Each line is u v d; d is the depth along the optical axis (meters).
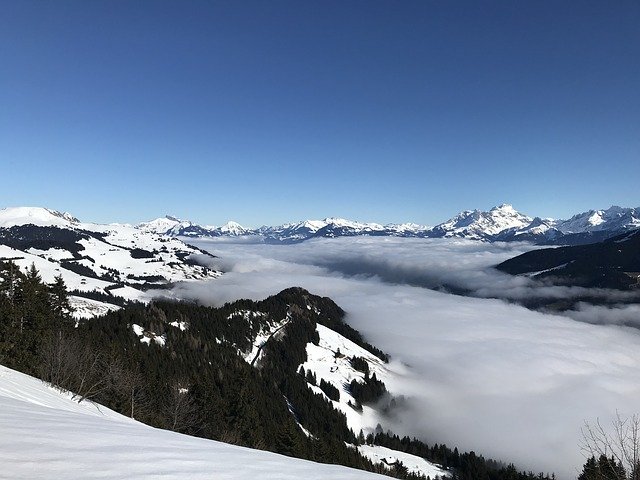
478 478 107.62
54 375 36.72
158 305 143.38
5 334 44.34
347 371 164.12
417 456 118.19
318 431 103.56
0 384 21.83
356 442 111.50
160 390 57.19
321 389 140.50
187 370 81.31
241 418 58.31
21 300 56.19
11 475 6.65
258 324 166.75
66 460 7.74
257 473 8.73
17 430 9.52
